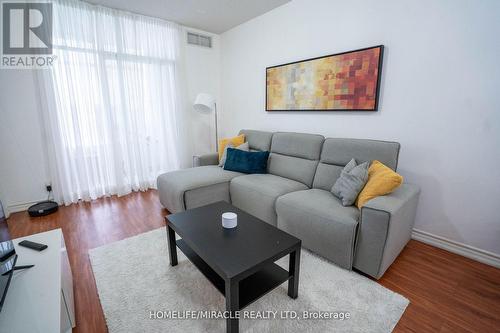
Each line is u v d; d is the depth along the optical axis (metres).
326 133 2.81
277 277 1.45
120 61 3.17
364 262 1.65
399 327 1.30
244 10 3.19
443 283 1.63
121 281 1.67
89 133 3.08
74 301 1.50
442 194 2.04
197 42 3.92
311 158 2.56
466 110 1.85
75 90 2.93
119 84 3.20
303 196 2.09
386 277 1.69
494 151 1.77
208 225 1.63
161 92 3.59
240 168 2.90
